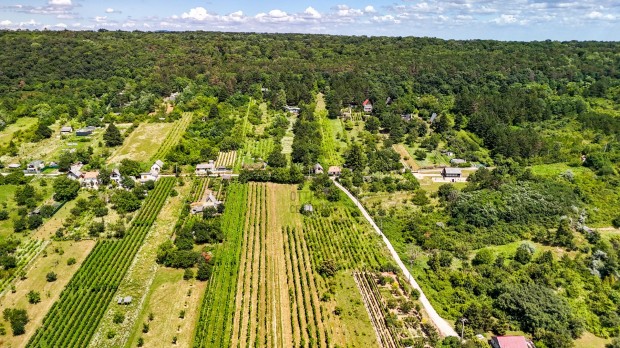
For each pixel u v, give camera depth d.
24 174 178.12
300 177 178.38
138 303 111.56
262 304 111.38
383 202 164.00
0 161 190.62
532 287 109.50
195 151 198.25
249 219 151.50
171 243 132.88
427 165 198.62
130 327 103.62
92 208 154.25
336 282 119.25
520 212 146.50
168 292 115.81
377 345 98.50
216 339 100.25
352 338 100.38
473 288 114.81
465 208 148.25
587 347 97.19
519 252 127.00
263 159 198.75
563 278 117.81
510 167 186.88
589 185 166.25
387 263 126.00
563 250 132.62
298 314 107.25
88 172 174.50
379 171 188.25
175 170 186.62
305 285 118.44
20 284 117.38
